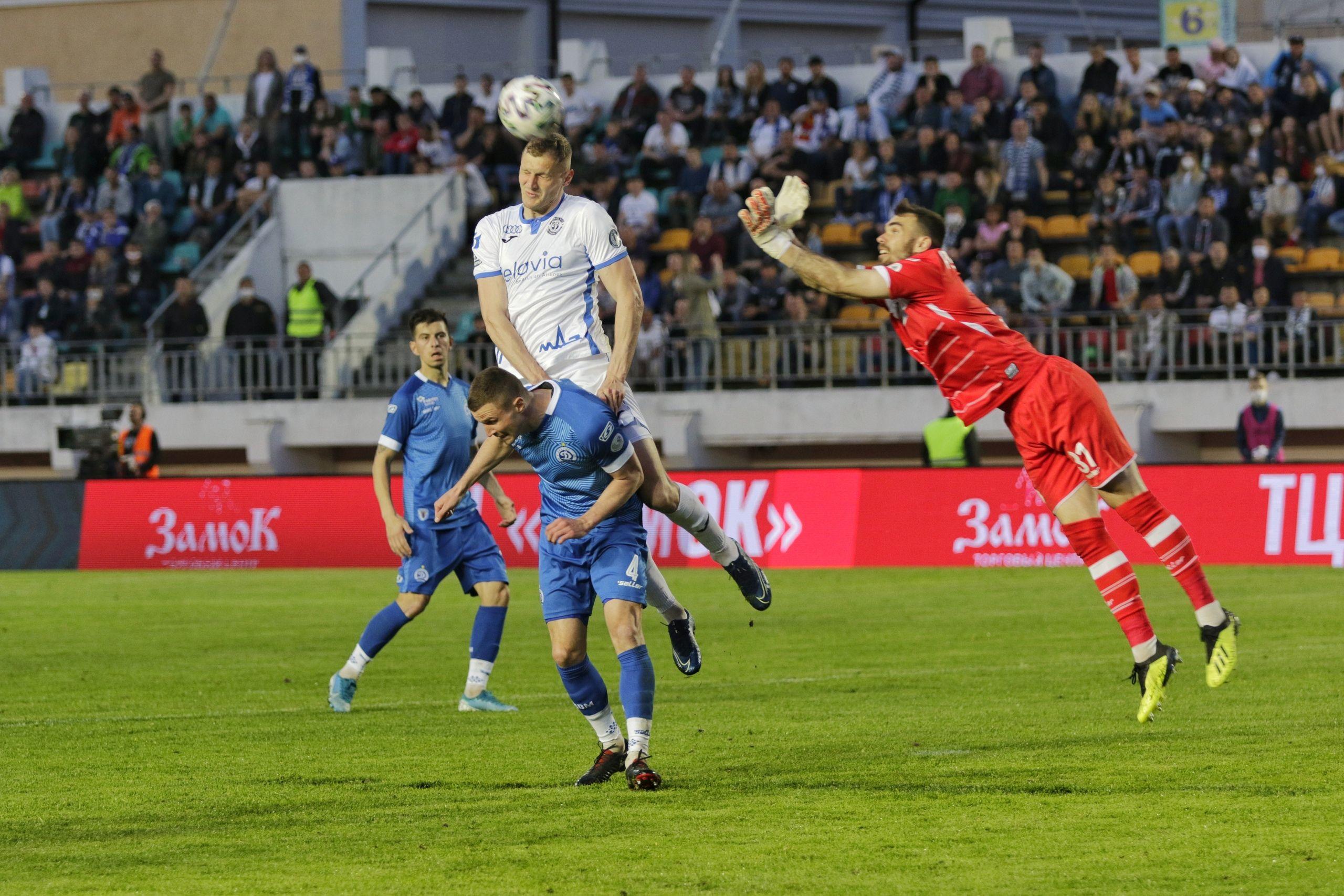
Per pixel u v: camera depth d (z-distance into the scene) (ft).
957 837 51.90
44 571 193.67
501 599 84.58
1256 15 267.59
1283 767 61.82
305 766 67.62
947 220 213.46
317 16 308.40
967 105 236.63
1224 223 202.49
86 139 269.03
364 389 226.79
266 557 188.14
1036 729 72.79
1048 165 225.56
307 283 231.71
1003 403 67.92
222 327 245.45
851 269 66.13
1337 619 114.83
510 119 68.90
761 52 256.73
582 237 66.90
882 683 91.09
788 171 232.32
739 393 212.64
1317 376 195.21
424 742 73.87
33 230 269.23
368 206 256.73
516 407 59.67
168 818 57.41
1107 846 50.29
